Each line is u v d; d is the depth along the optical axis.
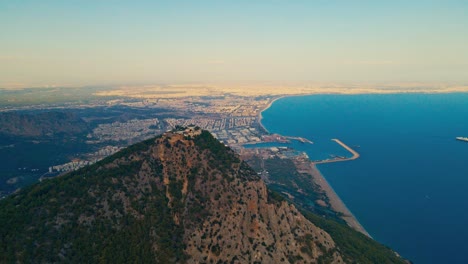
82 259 157.75
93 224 171.12
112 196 185.50
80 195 181.12
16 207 170.12
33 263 148.88
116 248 166.38
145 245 173.38
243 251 185.12
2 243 152.00
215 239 185.38
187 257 177.00
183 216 192.38
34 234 158.38
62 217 168.62
